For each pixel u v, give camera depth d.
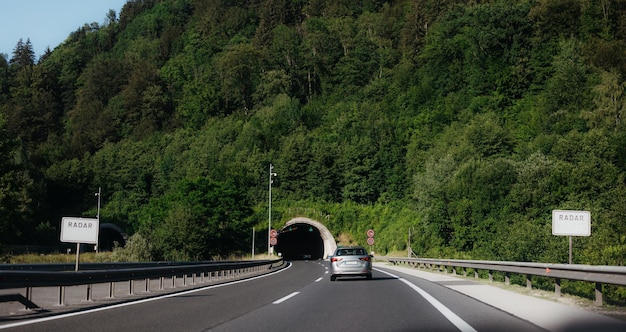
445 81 131.50
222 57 181.75
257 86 165.38
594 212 49.88
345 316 11.36
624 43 112.62
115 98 177.25
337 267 25.11
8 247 73.31
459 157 84.31
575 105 92.56
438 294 17.02
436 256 68.88
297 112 142.88
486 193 67.94
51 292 20.83
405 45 159.62
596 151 68.12
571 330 9.20
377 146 114.06
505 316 11.26
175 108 171.38
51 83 198.88
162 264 33.56
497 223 64.44
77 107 184.00
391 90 143.88
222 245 76.31
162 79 184.88
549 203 63.28
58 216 115.38
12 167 49.88
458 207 69.31
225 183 82.69
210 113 162.12
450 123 117.31
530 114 103.75
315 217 93.12
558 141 73.31
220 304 14.18
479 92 119.12
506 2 130.25
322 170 109.69
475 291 18.34
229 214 78.69
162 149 140.75
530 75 114.88
